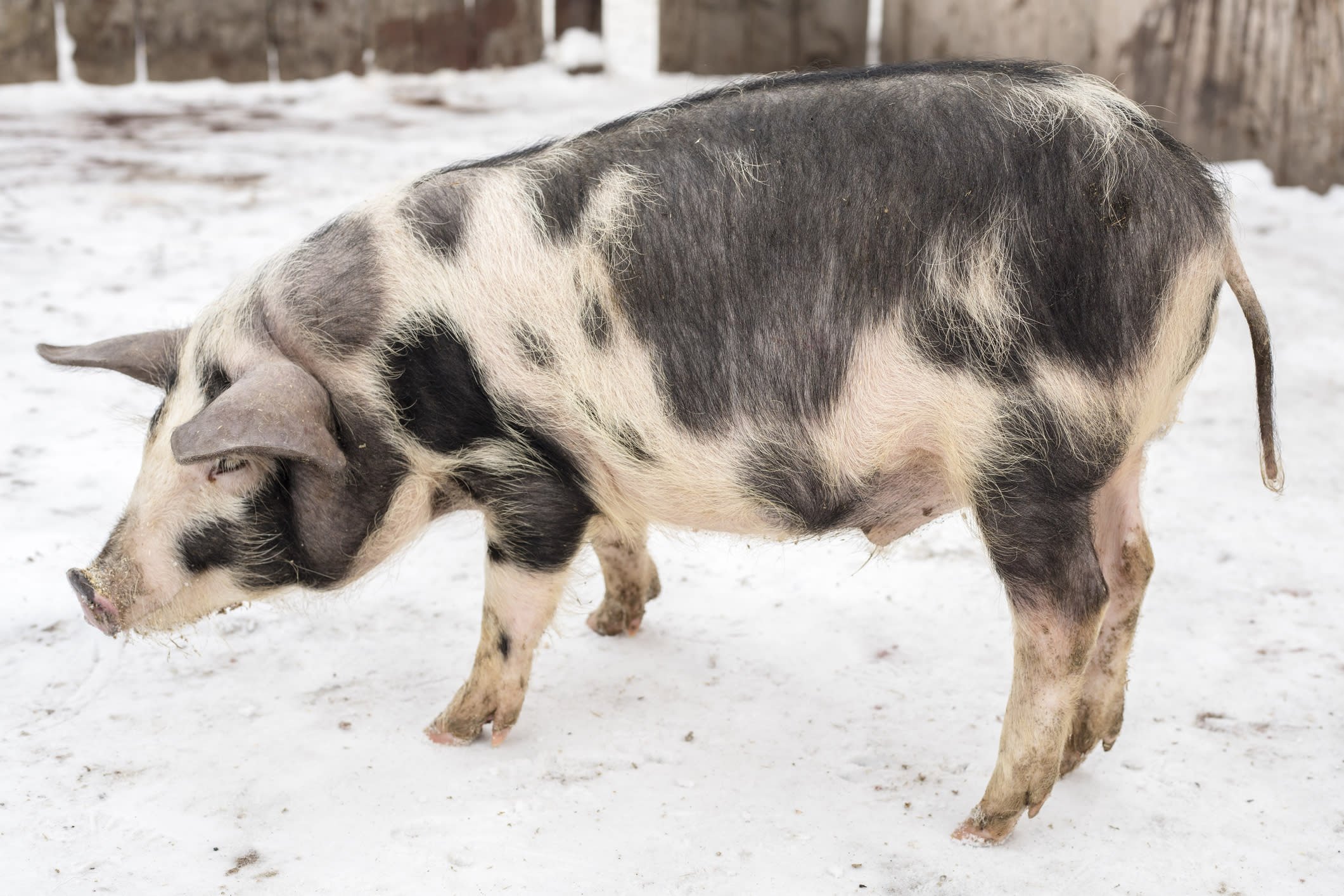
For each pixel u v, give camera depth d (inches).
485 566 121.8
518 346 110.0
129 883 104.3
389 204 117.1
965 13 337.1
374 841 110.7
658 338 107.2
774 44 384.5
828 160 104.8
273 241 254.7
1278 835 112.4
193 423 99.5
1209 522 172.1
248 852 108.7
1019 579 105.9
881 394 104.4
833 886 106.0
